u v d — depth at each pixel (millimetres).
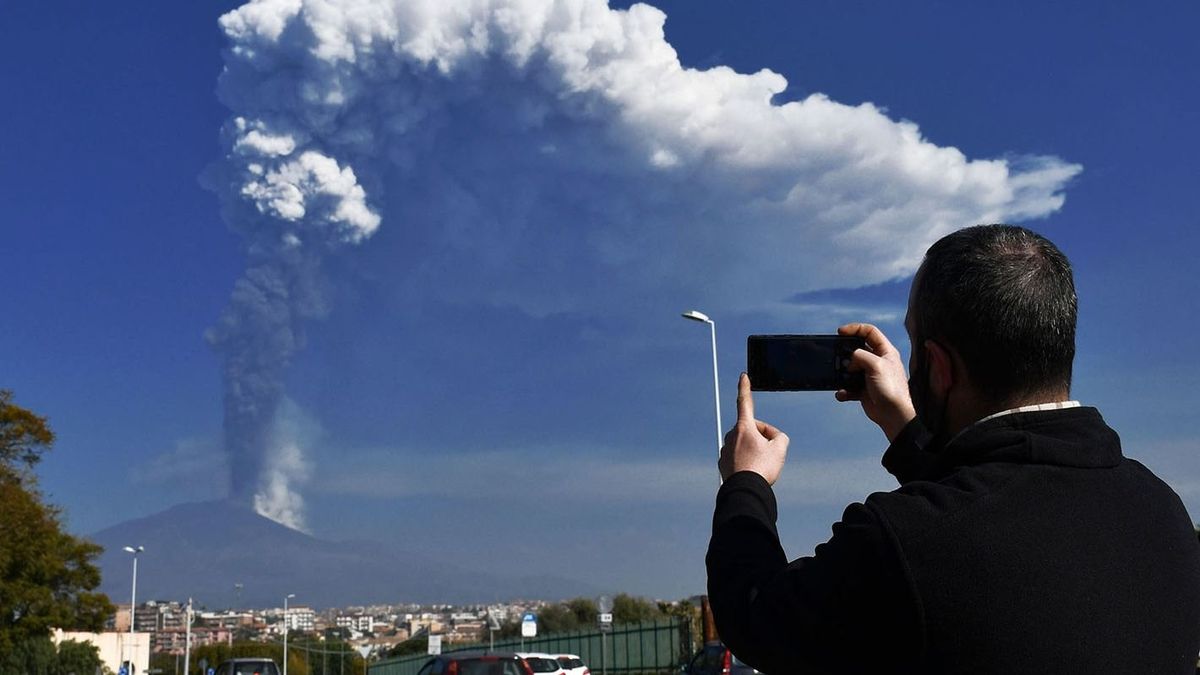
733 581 1909
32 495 46281
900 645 1706
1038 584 1680
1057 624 1665
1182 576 1809
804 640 1764
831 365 2219
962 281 1919
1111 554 1737
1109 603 1698
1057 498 1759
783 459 2174
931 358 1973
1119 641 1687
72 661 66562
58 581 47688
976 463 1852
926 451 2010
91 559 48781
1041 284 1892
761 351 2221
